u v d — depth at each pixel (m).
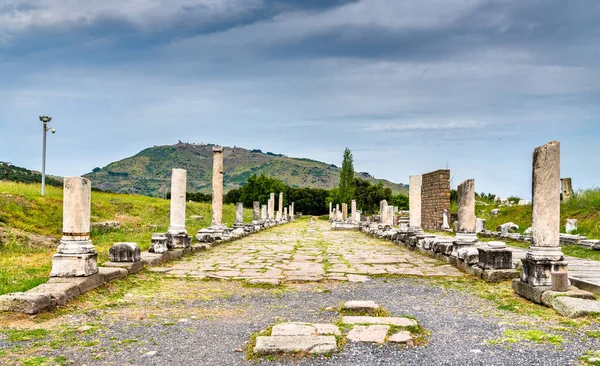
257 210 34.88
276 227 39.59
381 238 23.80
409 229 18.11
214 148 20.38
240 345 5.57
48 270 10.08
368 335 5.74
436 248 14.28
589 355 5.02
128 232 19.91
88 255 8.53
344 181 65.19
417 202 18.09
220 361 5.04
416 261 13.70
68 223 8.55
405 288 9.38
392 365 4.83
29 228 16.73
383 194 75.19
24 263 11.16
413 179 18.14
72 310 7.18
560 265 7.90
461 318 6.80
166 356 5.19
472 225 12.77
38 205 19.08
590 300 6.98
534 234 8.19
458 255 12.16
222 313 7.23
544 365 4.79
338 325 6.22
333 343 5.33
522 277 8.39
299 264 13.05
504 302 7.89
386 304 7.86
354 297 8.50
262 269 11.97
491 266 10.24
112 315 7.00
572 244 16.69
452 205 37.09
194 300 8.20
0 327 6.17
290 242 21.34
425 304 7.84
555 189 8.05
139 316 6.97
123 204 27.77
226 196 78.06
